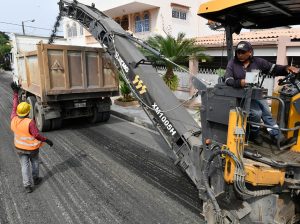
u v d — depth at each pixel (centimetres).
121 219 402
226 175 317
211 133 357
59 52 780
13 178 527
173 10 1838
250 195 300
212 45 1199
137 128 898
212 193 339
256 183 296
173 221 397
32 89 884
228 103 326
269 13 380
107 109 934
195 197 463
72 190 485
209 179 363
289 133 342
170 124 459
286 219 324
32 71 860
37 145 473
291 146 339
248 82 305
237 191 304
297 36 1024
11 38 1291
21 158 466
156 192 479
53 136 803
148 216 409
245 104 309
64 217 406
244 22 414
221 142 344
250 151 339
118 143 740
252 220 317
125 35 634
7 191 480
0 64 3622
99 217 407
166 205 439
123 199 456
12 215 411
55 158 630
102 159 625
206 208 355
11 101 1401
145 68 548
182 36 1161
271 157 320
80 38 2342
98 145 722
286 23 418
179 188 493
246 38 1166
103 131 860
